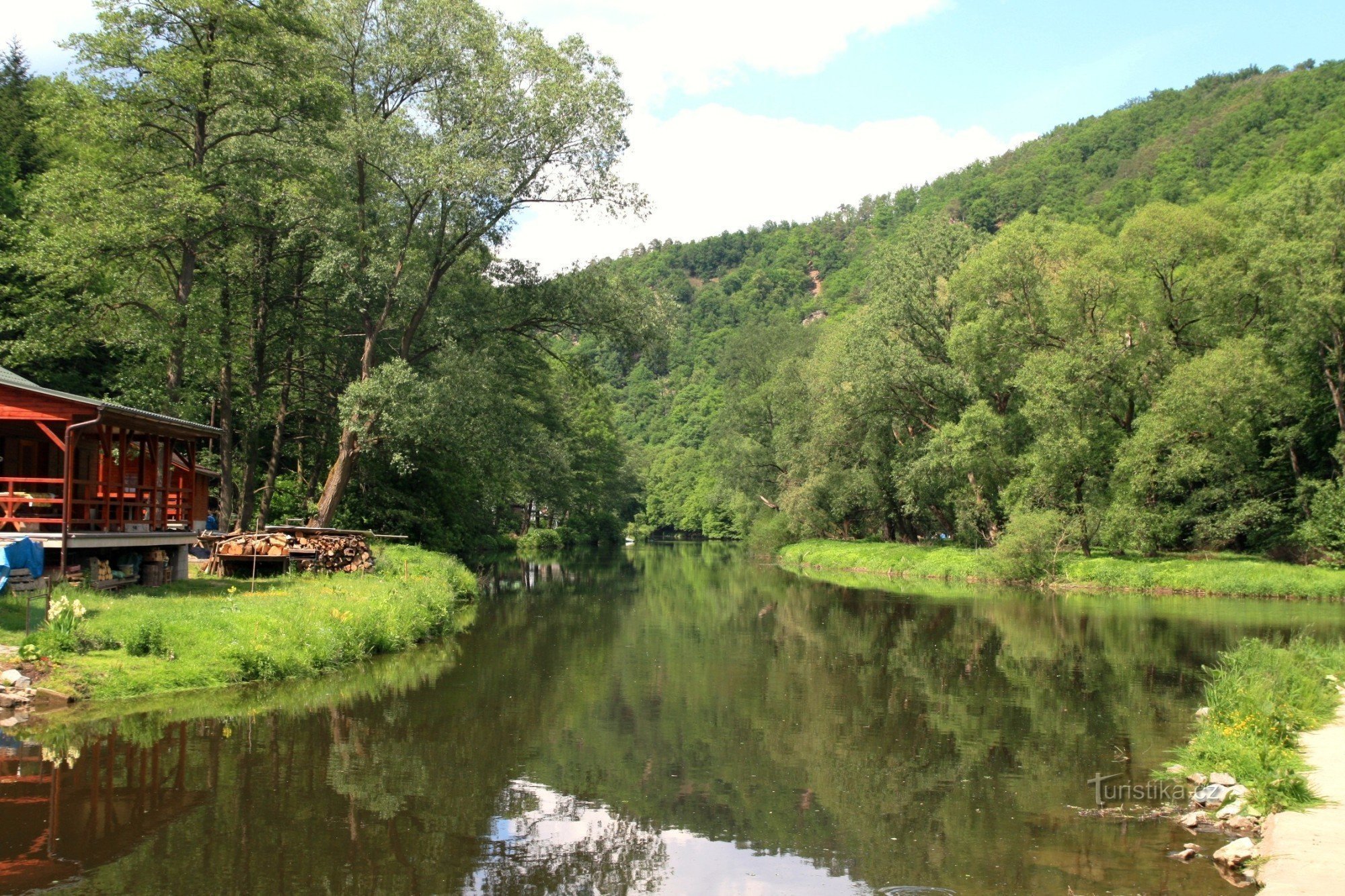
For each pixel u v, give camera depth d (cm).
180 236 2442
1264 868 747
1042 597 3356
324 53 2730
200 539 2448
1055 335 4144
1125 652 2041
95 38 2331
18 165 3297
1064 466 3916
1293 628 2409
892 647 2139
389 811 936
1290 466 4138
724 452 6894
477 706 1405
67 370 2984
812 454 5488
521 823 924
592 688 1600
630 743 1251
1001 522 4478
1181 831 896
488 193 2775
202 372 2614
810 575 4566
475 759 1140
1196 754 1116
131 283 2528
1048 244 4309
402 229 3009
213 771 1030
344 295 2744
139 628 1412
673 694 1577
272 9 2539
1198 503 4019
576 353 3472
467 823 917
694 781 1084
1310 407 3966
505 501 5328
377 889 748
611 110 2814
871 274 5228
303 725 1244
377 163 2705
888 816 962
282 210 2681
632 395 14775
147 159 2500
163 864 777
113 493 2170
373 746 1166
